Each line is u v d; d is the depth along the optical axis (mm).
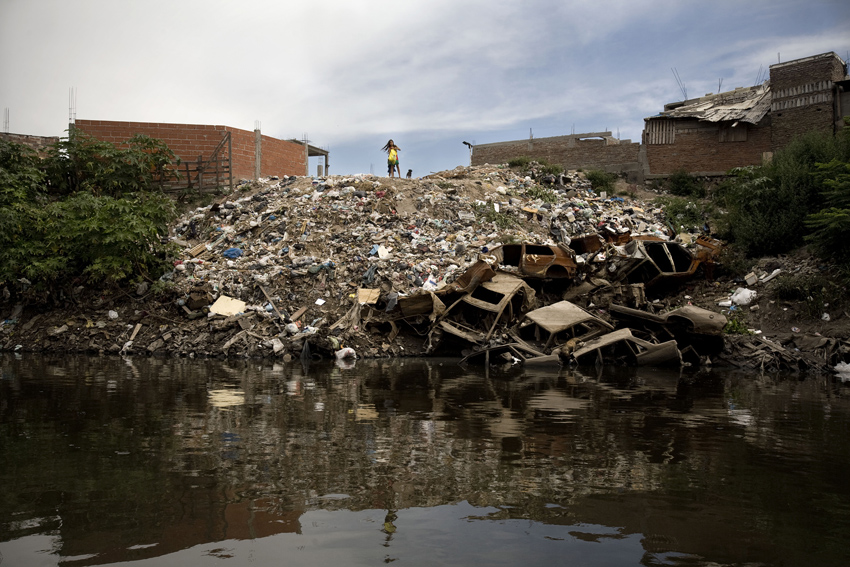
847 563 3164
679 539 3471
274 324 14922
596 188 25094
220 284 16094
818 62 22766
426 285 15969
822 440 6016
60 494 4086
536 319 14227
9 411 6996
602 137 27828
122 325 15219
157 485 4297
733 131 24641
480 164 30453
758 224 18016
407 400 8094
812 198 17906
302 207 20219
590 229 20516
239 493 4152
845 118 18109
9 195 16047
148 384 9297
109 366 11781
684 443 5816
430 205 21062
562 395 8734
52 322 15539
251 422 6508
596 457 5238
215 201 22812
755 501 4137
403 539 3410
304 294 16016
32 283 16016
